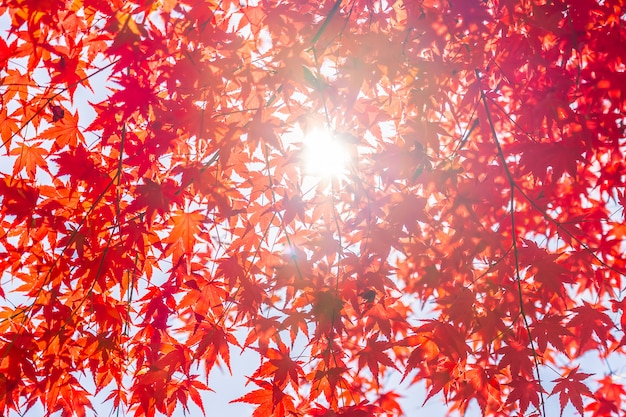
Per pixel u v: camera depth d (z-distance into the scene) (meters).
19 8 2.51
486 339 3.17
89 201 3.26
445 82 3.10
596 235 3.36
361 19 3.25
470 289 3.23
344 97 3.09
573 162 2.84
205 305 3.24
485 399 3.29
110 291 3.43
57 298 3.23
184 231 3.03
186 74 2.83
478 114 3.42
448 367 3.35
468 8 2.70
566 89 2.91
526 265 3.19
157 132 2.93
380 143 3.33
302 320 3.13
